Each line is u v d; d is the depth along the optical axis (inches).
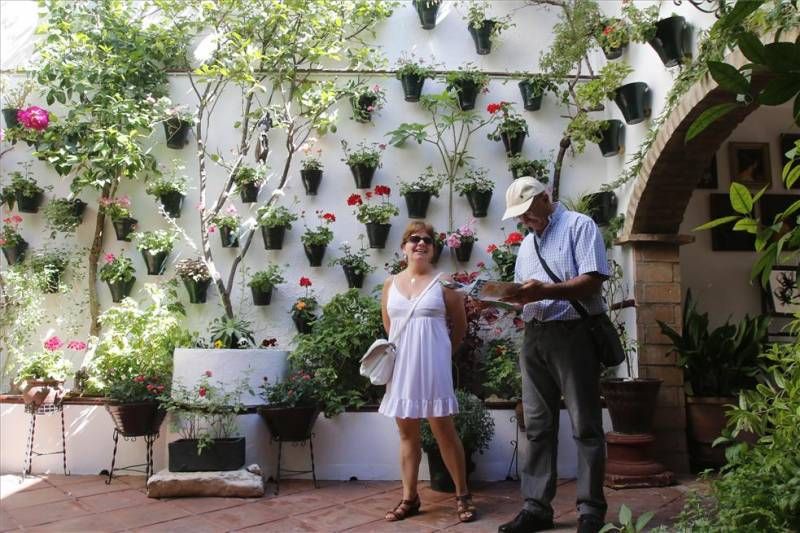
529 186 108.1
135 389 148.8
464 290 116.9
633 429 144.0
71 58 177.9
